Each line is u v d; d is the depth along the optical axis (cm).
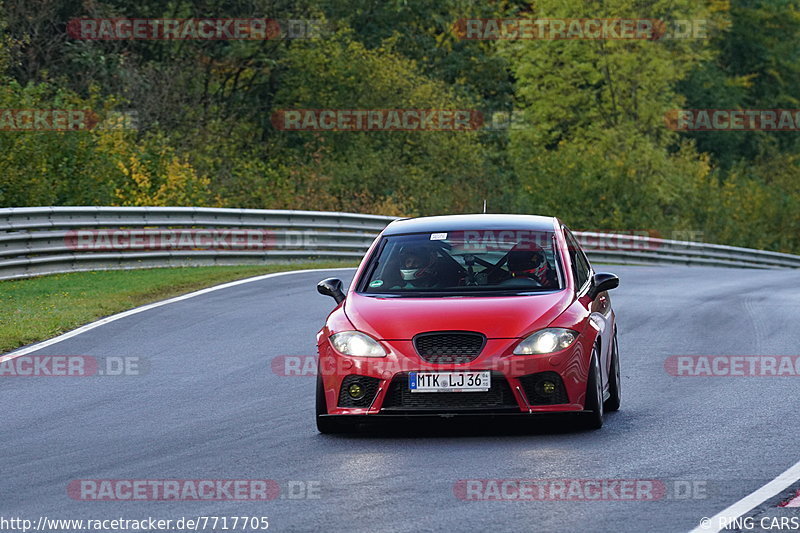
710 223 19262
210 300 6738
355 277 3616
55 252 7731
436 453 2997
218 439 3269
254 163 14025
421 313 3281
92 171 10294
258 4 15562
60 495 2631
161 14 15275
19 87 10406
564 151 18862
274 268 8694
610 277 3612
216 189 12550
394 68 16825
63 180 10181
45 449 3191
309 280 7900
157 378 4375
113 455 3081
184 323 5812
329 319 3403
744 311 6500
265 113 16825
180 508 2470
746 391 3891
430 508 2392
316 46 16775
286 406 3788
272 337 5362
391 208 12612
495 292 3456
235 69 16750
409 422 3491
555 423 3397
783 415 3419
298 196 12444
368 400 3234
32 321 5691
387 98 16588
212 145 14038
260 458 2989
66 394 4088
